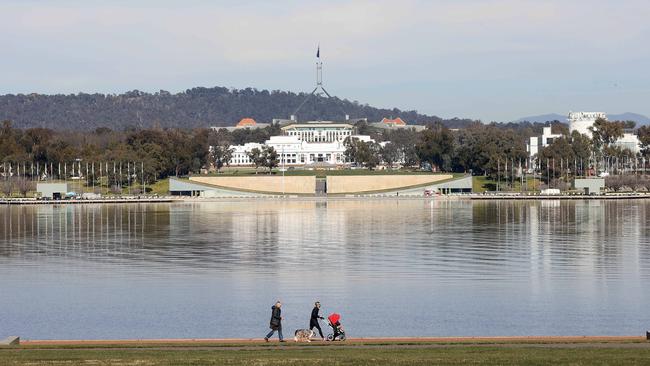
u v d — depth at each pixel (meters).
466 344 141.38
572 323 182.25
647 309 195.00
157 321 187.50
